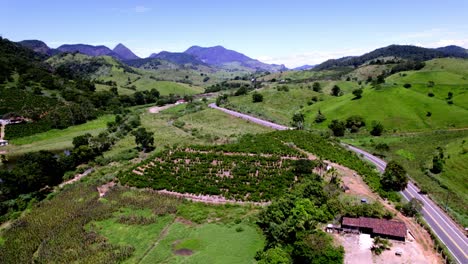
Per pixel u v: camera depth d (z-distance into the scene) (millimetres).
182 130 155750
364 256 51469
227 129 152125
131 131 154875
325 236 54219
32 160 95875
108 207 72625
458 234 61719
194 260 51656
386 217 62156
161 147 124750
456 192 82562
